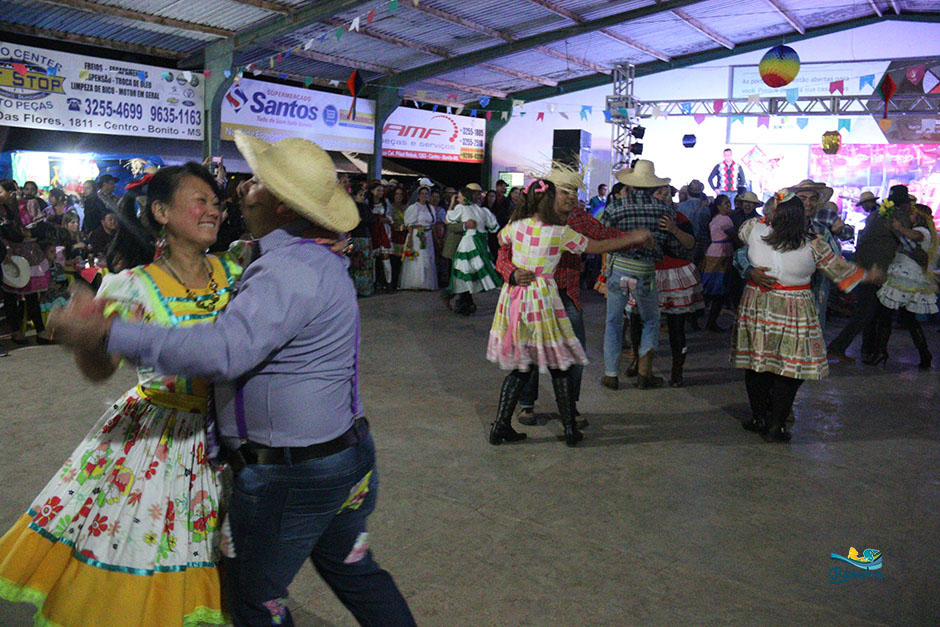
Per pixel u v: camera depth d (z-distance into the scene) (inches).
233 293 82.0
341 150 559.8
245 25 414.0
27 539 78.2
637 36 603.5
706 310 396.5
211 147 454.6
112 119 409.1
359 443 72.0
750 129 692.1
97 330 57.7
